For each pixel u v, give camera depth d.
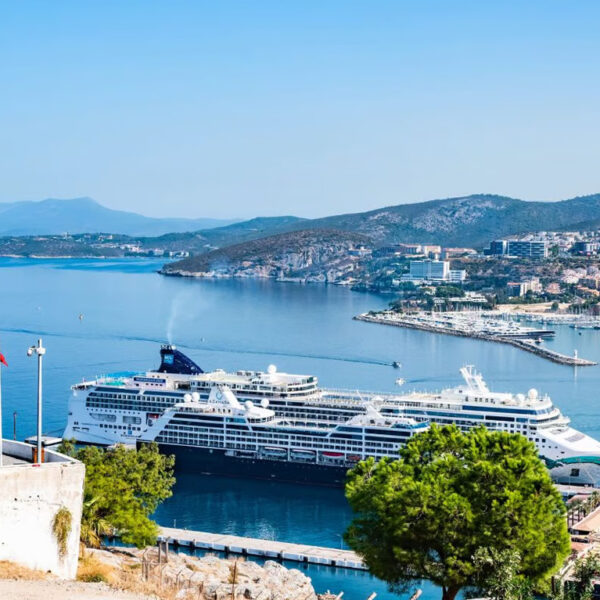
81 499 90.88
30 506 87.25
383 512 109.44
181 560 144.62
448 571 105.31
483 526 106.00
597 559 133.50
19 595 80.12
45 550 88.25
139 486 166.75
